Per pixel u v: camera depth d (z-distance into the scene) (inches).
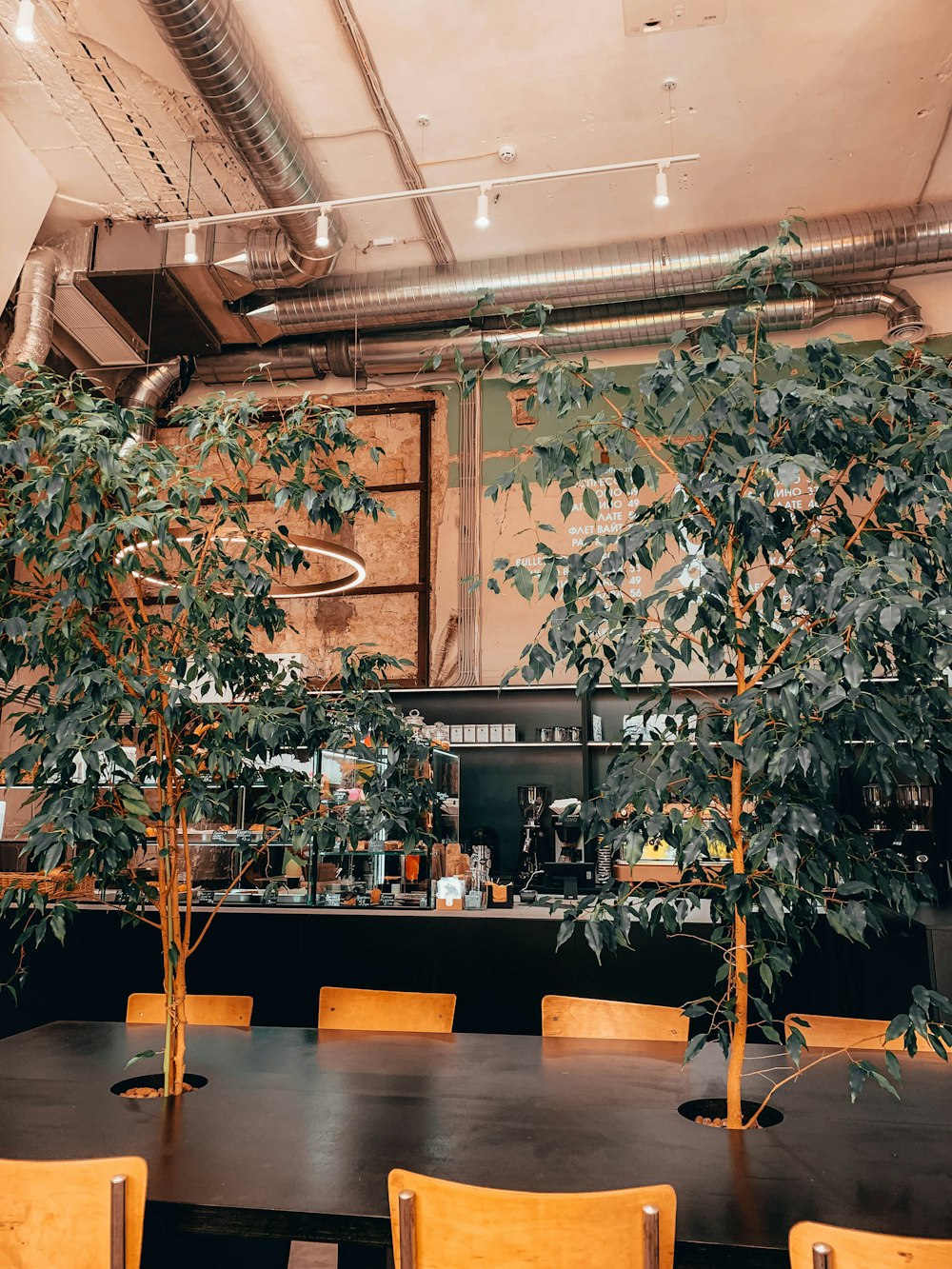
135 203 241.3
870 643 64.6
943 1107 84.0
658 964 178.1
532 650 81.4
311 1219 62.2
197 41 172.2
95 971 190.9
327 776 158.6
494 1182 67.2
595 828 85.0
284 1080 93.9
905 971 173.8
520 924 183.9
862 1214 62.0
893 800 220.7
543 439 83.7
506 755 285.0
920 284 271.4
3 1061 102.6
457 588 296.8
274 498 100.0
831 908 75.9
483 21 189.0
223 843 191.0
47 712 90.6
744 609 83.5
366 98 208.5
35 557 95.9
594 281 248.1
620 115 213.5
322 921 189.6
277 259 238.5
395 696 293.1
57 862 81.8
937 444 72.0
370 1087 91.1
